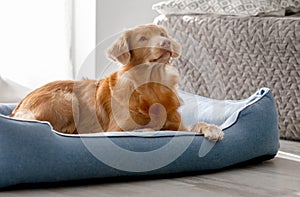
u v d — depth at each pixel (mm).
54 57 3592
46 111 1984
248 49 2904
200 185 1850
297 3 3064
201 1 3113
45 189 1754
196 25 3068
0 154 1697
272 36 2809
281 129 2842
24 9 3484
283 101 2816
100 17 3547
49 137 1754
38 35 3537
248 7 2971
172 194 1728
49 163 1741
